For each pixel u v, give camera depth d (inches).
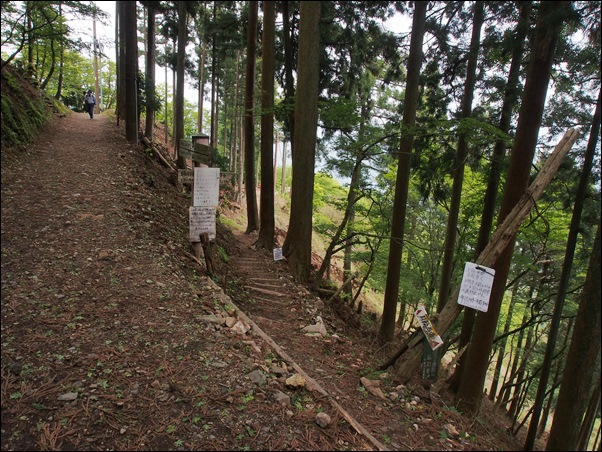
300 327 225.1
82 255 180.9
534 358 393.7
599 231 114.2
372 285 452.8
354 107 268.1
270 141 386.9
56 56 622.5
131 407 104.8
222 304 184.9
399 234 292.2
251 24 396.8
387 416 135.7
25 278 154.0
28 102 370.6
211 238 231.3
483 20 274.8
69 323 134.6
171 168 425.7
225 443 98.6
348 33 404.5
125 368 119.2
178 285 182.4
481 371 184.5
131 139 403.5
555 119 247.0
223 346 143.4
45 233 191.2
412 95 272.7
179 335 142.7
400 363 189.5
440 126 237.3
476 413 185.3
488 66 292.4
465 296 147.6
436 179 323.0
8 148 278.5
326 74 449.7
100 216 222.4
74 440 91.7
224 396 115.1
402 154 282.4
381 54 402.6
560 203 273.9
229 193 804.0
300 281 317.1
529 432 154.5
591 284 113.0
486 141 238.4
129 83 396.5
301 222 318.0
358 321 335.3
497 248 148.2
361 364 189.6
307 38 279.4
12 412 96.3
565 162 227.9
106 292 158.9
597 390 143.6
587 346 112.3
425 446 121.0
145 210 253.9
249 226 487.5
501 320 448.8
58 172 276.4
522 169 171.5
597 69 196.4
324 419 114.1
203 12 619.2
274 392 124.3
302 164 304.2
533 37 205.9
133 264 185.8
